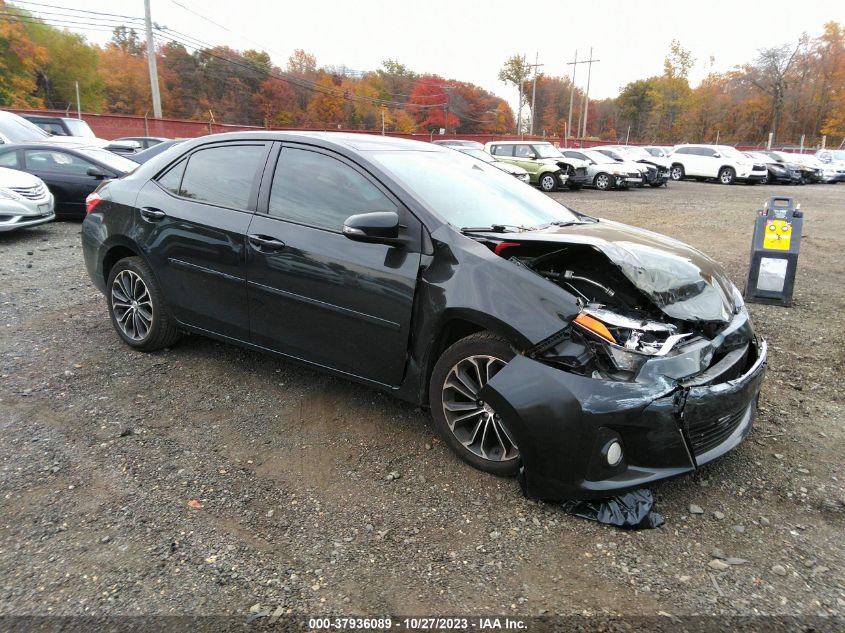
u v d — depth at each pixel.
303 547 2.59
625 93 85.44
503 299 2.86
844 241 11.28
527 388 2.72
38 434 3.41
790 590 2.39
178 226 4.09
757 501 2.97
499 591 2.37
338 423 3.66
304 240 3.52
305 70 70.94
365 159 3.50
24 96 50.75
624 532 2.71
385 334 3.28
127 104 61.25
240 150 4.02
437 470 3.17
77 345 4.75
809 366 4.82
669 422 2.65
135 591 2.30
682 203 17.77
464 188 3.72
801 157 30.67
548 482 2.76
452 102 83.94
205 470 3.13
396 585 2.39
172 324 4.41
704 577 2.46
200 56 61.44
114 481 3.00
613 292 3.09
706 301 3.04
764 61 66.25
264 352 3.90
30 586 2.30
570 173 21.25
